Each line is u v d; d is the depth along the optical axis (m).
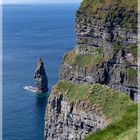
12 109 172.88
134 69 144.00
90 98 120.19
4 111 169.50
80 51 166.38
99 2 164.25
